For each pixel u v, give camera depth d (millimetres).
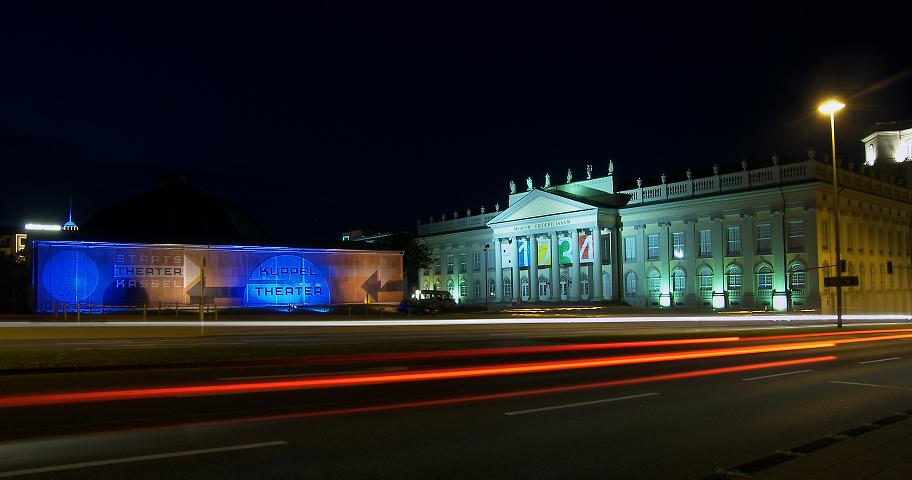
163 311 57312
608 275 76438
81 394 13547
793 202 63125
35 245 54312
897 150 85938
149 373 17266
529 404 12828
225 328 39656
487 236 92438
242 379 16094
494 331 37656
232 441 9422
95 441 9320
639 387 15391
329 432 10125
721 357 22969
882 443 9359
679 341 29219
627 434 10367
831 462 8227
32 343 26406
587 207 75000
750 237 65938
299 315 58438
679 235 71688
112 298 56750
